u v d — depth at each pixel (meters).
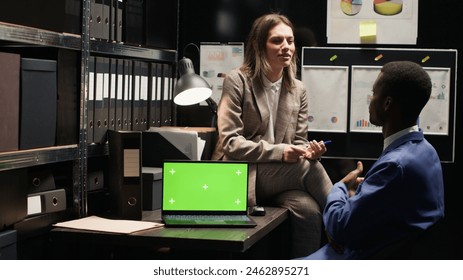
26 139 2.43
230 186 2.67
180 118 3.74
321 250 2.31
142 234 2.33
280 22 3.11
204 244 2.26
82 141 2.77
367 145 3.60
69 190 2.77
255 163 3.05
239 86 3.10
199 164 2.66
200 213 2.65
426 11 3.53
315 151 3.00
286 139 3.18
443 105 3.54
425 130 3.56
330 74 3.61
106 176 3.08
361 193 2.08
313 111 3.63
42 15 2.52
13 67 2.34
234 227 2.47
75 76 2.73
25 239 2.58
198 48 3.72
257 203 3.13
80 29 2.71
